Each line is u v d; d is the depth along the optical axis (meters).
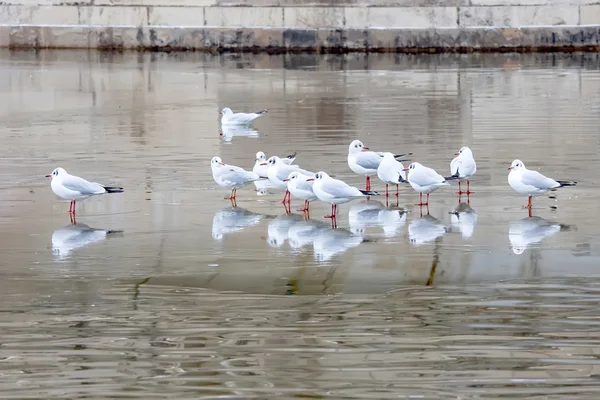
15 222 16.09
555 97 30.02
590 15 44.50
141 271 13.57
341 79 35.25
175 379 10.46
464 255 14.10
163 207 17.02
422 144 22.56
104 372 10.62
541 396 10.00
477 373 10.48
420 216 16.31
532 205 16.91
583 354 10.88
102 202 17.38
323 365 10.71
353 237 15.09
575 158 20.70
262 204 17.27
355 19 44.84
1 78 35.72
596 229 15.36
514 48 44.31
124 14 46.31
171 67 39.38
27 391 10.24
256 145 22.88
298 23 45.09
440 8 44.53
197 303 12.41
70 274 13.47
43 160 21.09
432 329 11.54
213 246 14.69
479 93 31.11
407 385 10.26
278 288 12.88
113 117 27.22
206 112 28.11
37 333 11.55
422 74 36.47
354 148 18.45
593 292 12.59
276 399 10.02
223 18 45.59
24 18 47.16
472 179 18.95
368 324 11.70
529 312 11.98
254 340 11.32
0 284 13.08
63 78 35.81
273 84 34.09
